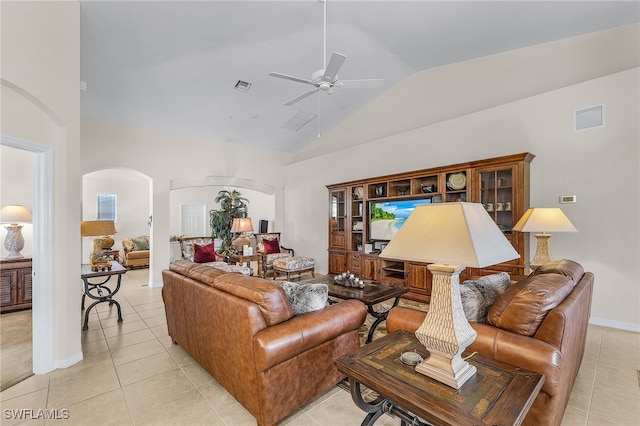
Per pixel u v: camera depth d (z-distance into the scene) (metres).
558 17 3.37
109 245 4.12
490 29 3.71
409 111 5.32
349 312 2.19
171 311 2.94
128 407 2.05
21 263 4.23
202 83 4.61
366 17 3.55
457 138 4.59
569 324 1.53
